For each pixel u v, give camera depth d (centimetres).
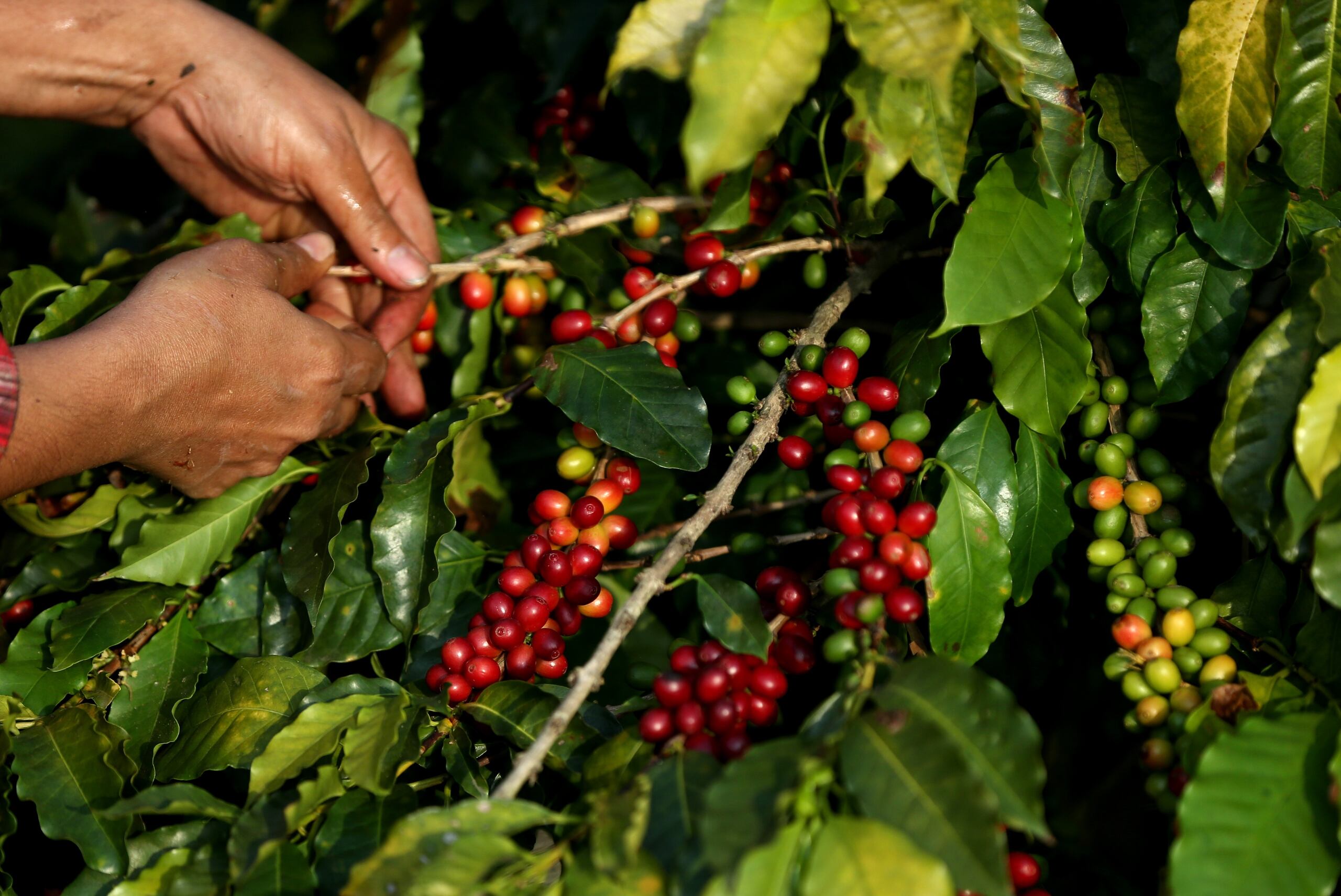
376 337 189
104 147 278
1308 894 108
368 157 198
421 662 165
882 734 113
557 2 201
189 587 175
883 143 129
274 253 174
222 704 155
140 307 149
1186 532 143
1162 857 181
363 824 134
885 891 101
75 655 158
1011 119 154
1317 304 129
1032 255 140
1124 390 152
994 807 104
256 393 161
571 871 112
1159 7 156
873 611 125
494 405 166
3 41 173
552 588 149
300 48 267
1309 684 130
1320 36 140
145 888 132
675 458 151
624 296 182
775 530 185
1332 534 120
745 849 104
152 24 182
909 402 152
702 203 174
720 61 115
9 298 177
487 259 183
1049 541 150
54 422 138
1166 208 148
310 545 165
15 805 170
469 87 216
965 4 127
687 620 181
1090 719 206
